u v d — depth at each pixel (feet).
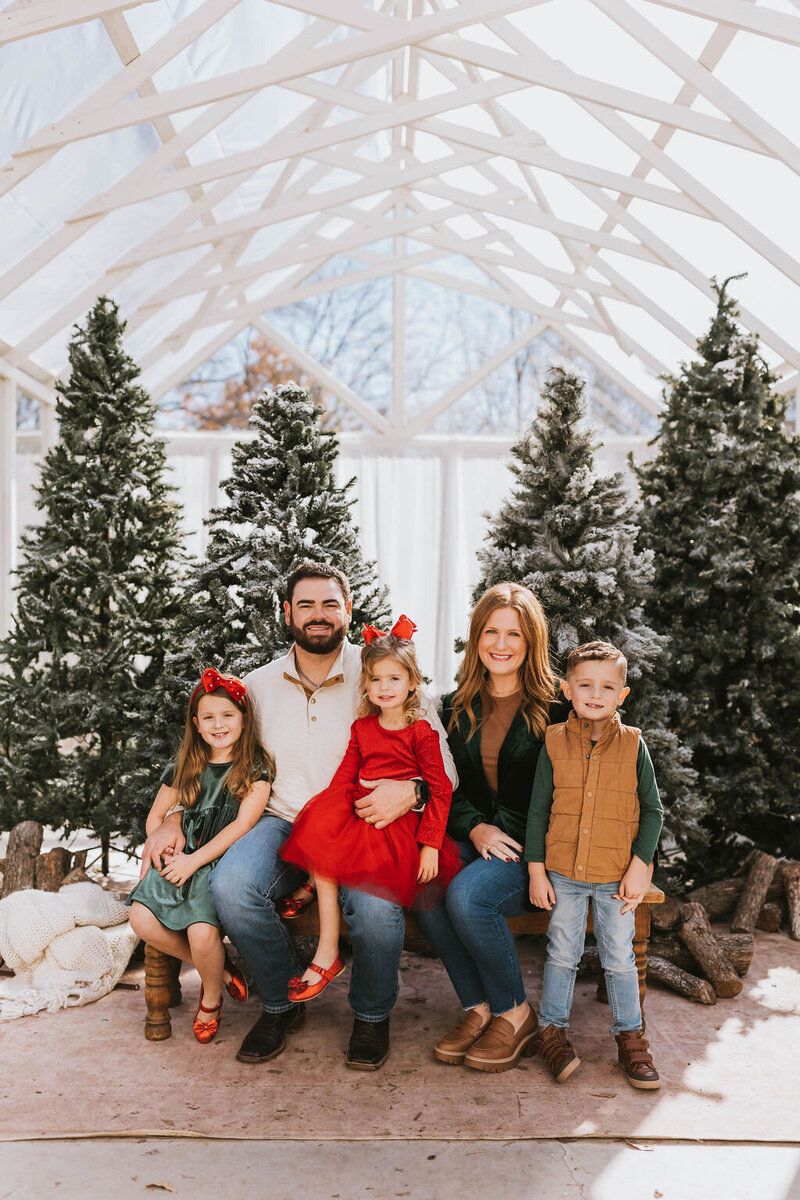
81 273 19.33
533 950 12.88
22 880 13.15
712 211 16.93
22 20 11.85
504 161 24.32
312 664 10.75
